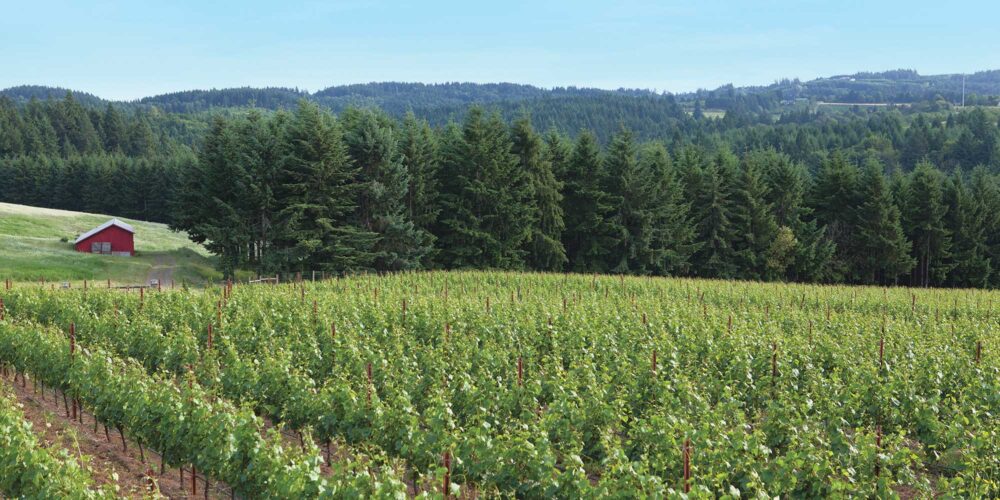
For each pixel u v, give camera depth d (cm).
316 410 1334
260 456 1031
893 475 1077
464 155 5412
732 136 14250
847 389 1477
